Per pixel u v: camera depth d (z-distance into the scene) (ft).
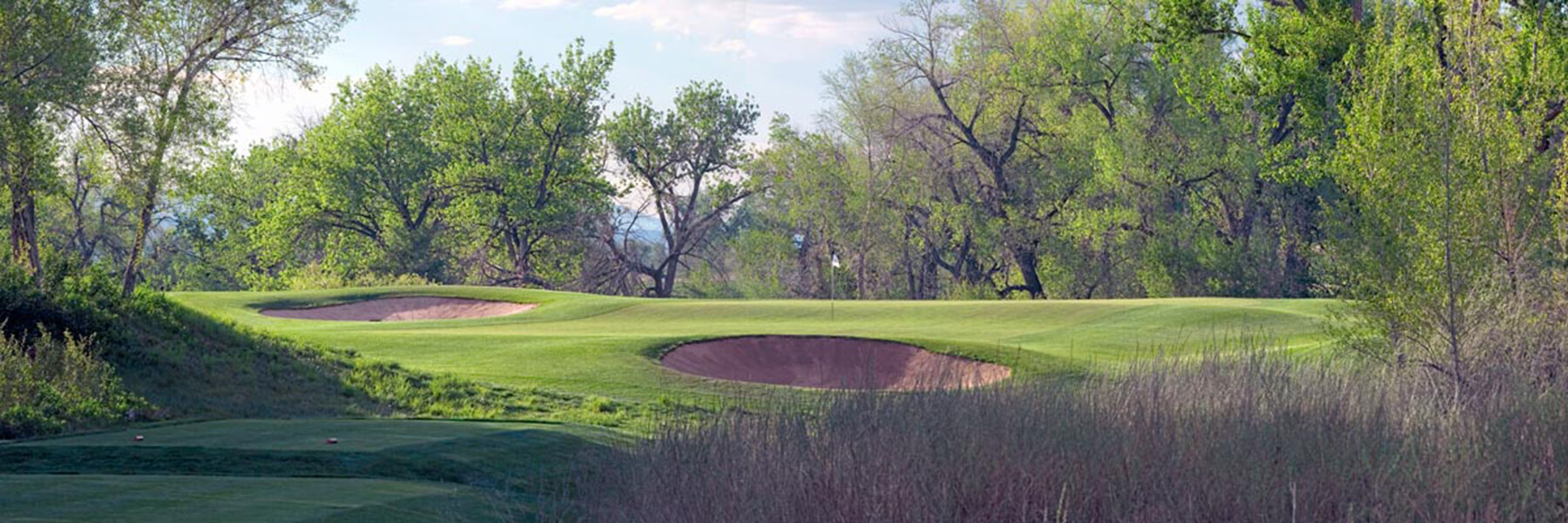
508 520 28.07
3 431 40.98
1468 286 47.67
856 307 104.88
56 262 62.39
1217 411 34.30
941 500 27.14
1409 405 37.42
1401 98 50.37
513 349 73.36
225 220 205.46
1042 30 167.63
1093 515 27.50
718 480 29.37
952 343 73.61
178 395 54.24
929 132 183.62
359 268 189.98
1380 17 53.42
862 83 185.98
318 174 189.16
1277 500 26.89
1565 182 51.34
